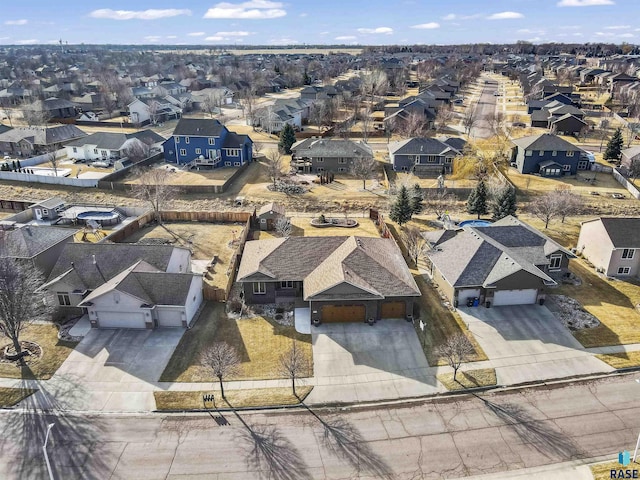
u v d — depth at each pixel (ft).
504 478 81.20
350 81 541.34
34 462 83.71
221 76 629.51
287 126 289.12
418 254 163.02
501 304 132.46
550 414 95.14
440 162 255.09
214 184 233.14
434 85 485.97
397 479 81.00
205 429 91.25
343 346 115.44
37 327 121.60
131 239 174.60
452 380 104.17
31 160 266.16
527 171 254.68
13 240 138.41
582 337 118.62
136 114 387.34
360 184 240.32
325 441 88.63
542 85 478.18
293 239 140.87
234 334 119.65
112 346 114.42
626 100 412.57
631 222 150.10
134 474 81.46
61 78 617.62
